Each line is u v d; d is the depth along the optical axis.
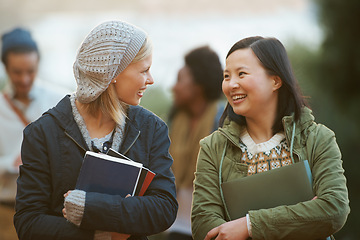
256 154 4.45
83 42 4.20
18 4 18.97
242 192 4.25
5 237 6.75
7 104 7.01
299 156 4.30
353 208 10.89
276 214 4.09
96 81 4.14
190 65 6.87
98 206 3.92
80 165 4.15
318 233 4.09
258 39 4.50
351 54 11.88
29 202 4.10
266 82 4.41
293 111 4.44
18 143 7.02
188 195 6.68
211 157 4.52
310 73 11.74
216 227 4.21
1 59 6.99
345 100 11.78
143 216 4.03
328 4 12.06
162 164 4.32
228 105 4.65
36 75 7.10
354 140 11.22
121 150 4.25
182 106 6.92
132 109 4.44
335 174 4.21
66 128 4.19
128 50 4.14
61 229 4.01
